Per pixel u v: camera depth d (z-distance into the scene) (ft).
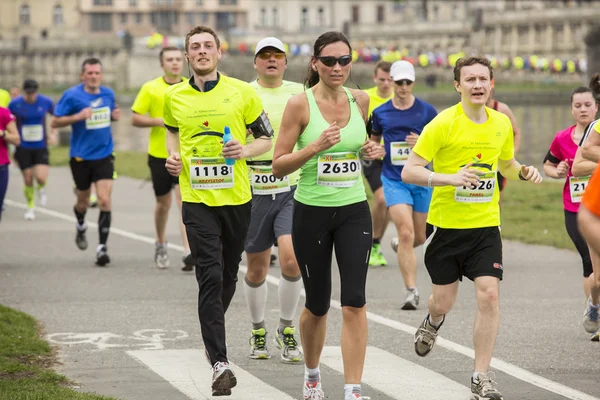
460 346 61.87
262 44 62.90
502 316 71.46
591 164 58.49
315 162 49.14
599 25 286.87
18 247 105.60
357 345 47.78
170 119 54.80
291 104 49.19
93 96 93.20
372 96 90.74
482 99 50.96
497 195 52.26
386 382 53.62
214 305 50.85
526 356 59.62
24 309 73.72
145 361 58.29
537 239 110.11
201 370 56.29
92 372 55.77
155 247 100.22
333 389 52.49
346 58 48.55
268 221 59.26
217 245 52.31
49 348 60.85
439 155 52.29
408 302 73.26
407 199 74.90
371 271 91.30
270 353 60.75
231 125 53.57
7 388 50.70
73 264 94.79
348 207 49.11
